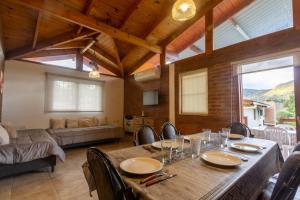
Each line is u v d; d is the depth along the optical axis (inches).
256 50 130.4
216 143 79.5
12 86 180.2
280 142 134.9
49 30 164.7
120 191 38.0
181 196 34.4
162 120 204.8
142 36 192.9
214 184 39.6
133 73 261.4
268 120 212.5
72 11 136.4
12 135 129.4
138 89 252.7
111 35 164.1
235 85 142.7
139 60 244.4
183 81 190.1
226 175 44.6
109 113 259.1
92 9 151.8
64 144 173.5
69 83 219.3
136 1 151.0
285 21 133.4
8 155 99.3
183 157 59.4
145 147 72.8
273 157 74.0
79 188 95.1
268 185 65.7
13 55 177.2
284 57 118.2
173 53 213.6
